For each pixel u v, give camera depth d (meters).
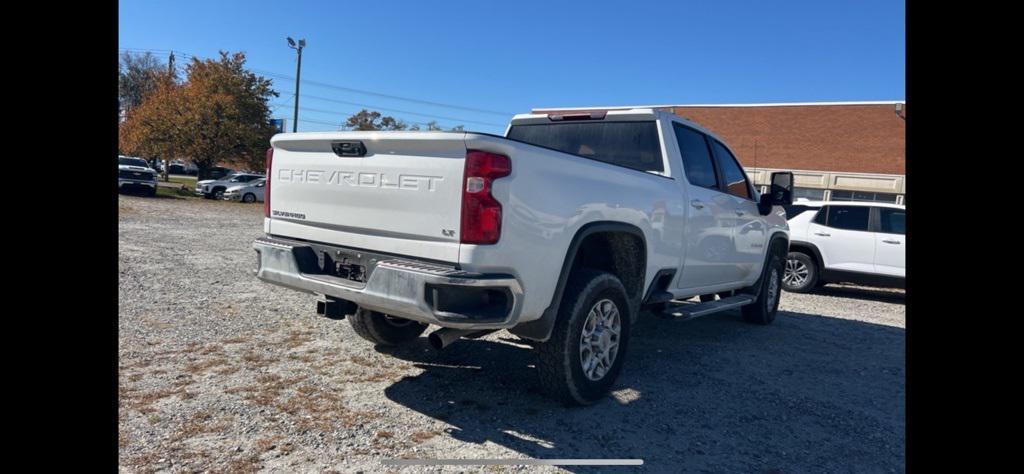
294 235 4.00
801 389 4.59
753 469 3.21
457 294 3.14
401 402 3.83
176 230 13.94
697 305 5.33
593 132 5.32
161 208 21.31
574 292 3.66
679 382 4.58
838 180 29.91
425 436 3.36
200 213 20.56
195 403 3.63
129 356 4.38
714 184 5.65
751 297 6.24
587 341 3.85
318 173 3.83
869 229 9.52
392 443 3.25
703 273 5.38
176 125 34.59
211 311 5.90
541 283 3.39
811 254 10.02
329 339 5.14
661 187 4.55
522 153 3.25
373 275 3.31
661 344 5.77
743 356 5.47
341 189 3.68
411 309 3.15
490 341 5.33
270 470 2.90
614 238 4.12
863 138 29.61
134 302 6.05
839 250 9.69
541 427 3.56
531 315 3.39
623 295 4.00
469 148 3.12
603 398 4.10
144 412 3.45
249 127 35.72
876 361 5.48
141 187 27.55
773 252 6.92
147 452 3.00
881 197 29.14
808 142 30.91
